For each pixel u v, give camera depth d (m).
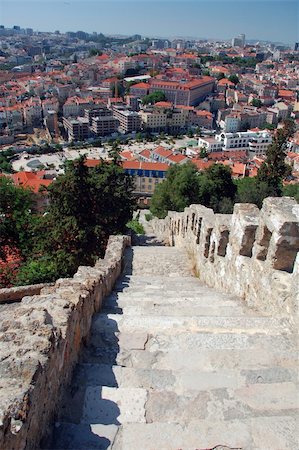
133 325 9.24
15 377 4.81
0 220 25.72
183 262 22.33
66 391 6.36
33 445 4.74
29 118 172.88
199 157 115.69
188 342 8.27
